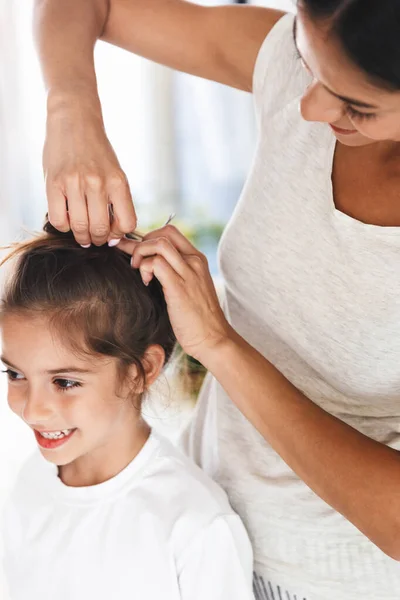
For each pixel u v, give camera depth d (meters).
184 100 5.11
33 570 1.27
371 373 1.08
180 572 1.18
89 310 1.16
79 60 1.11
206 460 1.30
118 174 0.99
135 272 1.20
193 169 5.20
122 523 1.21
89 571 1.23
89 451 1.23
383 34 0.75
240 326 1.23
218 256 1.23
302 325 1.11
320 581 1.16
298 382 1.17
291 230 1.10
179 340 1.08
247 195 1.17
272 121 1.15
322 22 0.78
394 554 0.97
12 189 4.32
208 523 1.16
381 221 1.01
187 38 1.25
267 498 1.19
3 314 1.17
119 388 1.20
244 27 1.21
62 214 1.00
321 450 1.01
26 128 4.38
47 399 1.18
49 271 1.16
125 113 5.05
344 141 0.93
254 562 1.24
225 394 1.26
